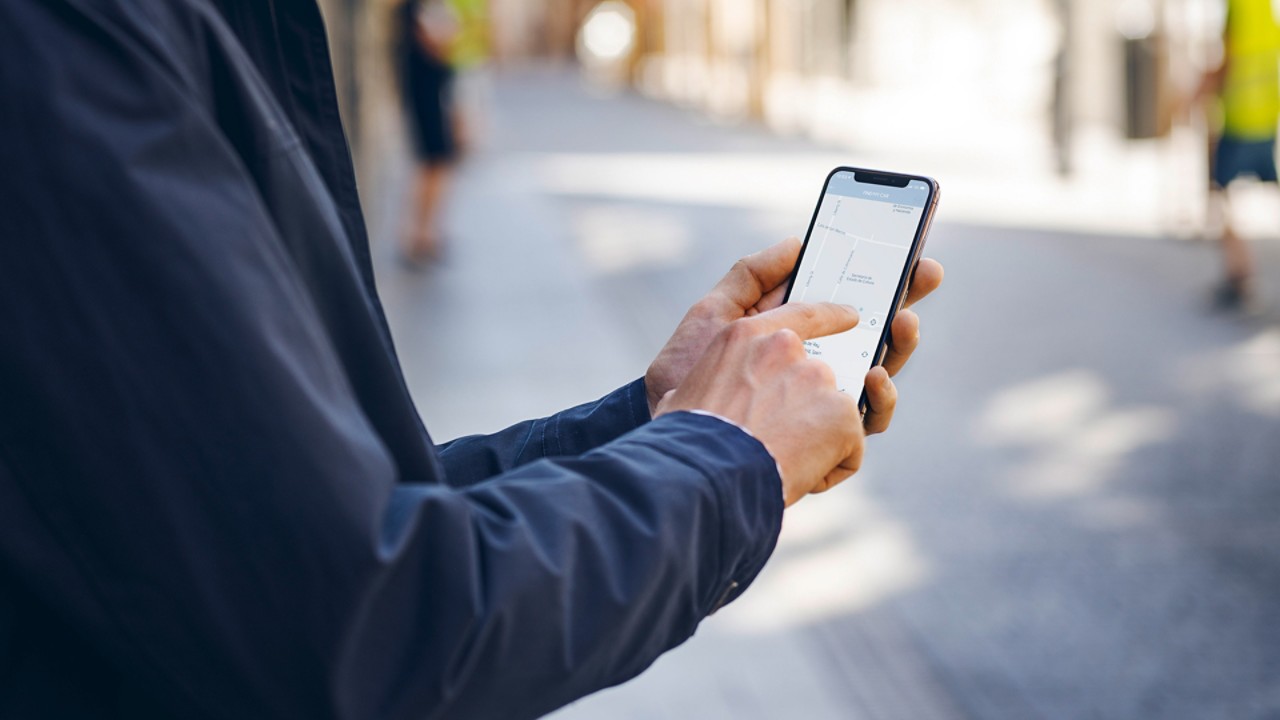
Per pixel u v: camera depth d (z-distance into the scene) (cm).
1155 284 814
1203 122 957
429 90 894
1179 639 357
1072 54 1254
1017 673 339
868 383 116
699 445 92
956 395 590
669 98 2816
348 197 98
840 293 126
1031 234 992
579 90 3272
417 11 891
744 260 128
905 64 2200
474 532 82
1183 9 1145
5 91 74
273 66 95
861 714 316
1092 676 337
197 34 81
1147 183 1228
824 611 375
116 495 75
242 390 75
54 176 73
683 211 1130
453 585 79
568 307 766
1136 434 529
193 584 76
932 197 127
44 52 74
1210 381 602
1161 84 1127
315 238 86
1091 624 366
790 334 100
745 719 312
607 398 124
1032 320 729
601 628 83
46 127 73
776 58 2353
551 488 86
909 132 1805
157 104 76
